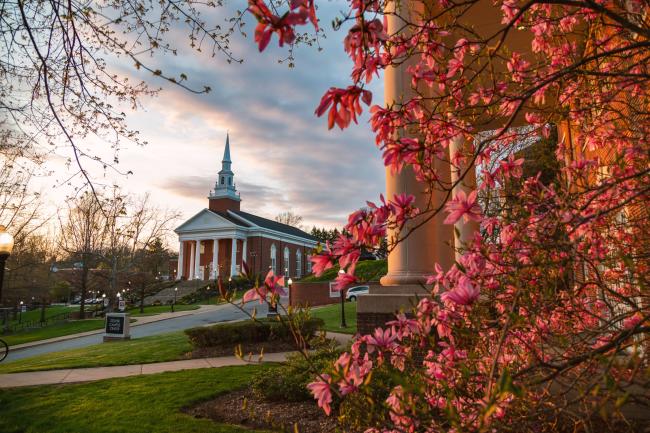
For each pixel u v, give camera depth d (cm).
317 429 484
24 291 3156
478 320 169
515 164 239
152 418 559
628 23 131
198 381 768
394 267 629
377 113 205
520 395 100
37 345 2077
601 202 204
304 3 126
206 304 4103
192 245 6456
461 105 230
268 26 127
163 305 4350
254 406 602
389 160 186
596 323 227
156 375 848
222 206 6738
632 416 216
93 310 3888
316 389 161
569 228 170
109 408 614
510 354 194
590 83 281
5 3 411
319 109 146
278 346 1195
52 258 3775
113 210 504
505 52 250
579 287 211
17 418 586
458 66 226
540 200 199
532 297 191
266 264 6381
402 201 181
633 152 213
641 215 230
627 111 313
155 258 3747
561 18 240
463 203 183
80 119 463
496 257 198
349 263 180
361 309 611
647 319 129
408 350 195
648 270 213
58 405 643
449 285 206
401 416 153
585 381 159
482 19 698
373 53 179
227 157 7088
